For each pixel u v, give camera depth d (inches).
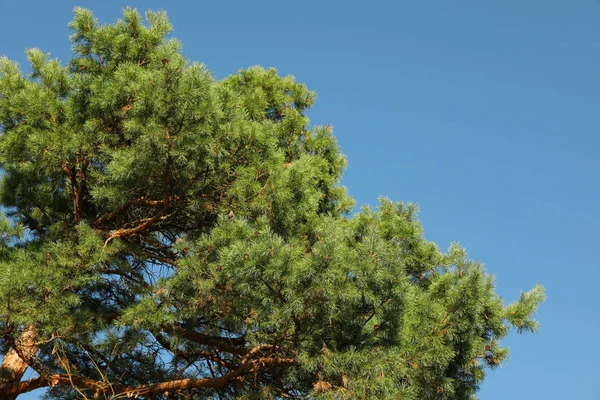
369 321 339.6
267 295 308.5
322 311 309.6
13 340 337.7
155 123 322.3
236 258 300.4
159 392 361.7
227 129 343.0
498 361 398.0
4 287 314.5
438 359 337.7
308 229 379.2
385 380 304.8
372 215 408.5
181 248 344.8
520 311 382.3
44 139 339.0
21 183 394.6
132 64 354.0
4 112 354.3
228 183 358.9
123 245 358.3
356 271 302.8
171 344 362.3
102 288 393.7
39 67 378.9
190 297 338.6
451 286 363.3
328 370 309.4
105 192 352.5
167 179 343.3
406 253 430.9
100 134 353.4
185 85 320.2
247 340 364.8
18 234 376.5
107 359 377.4
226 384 360.2
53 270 328.5
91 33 381.7
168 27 393.4
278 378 354.3
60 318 329.7
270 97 490.6
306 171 364.5
